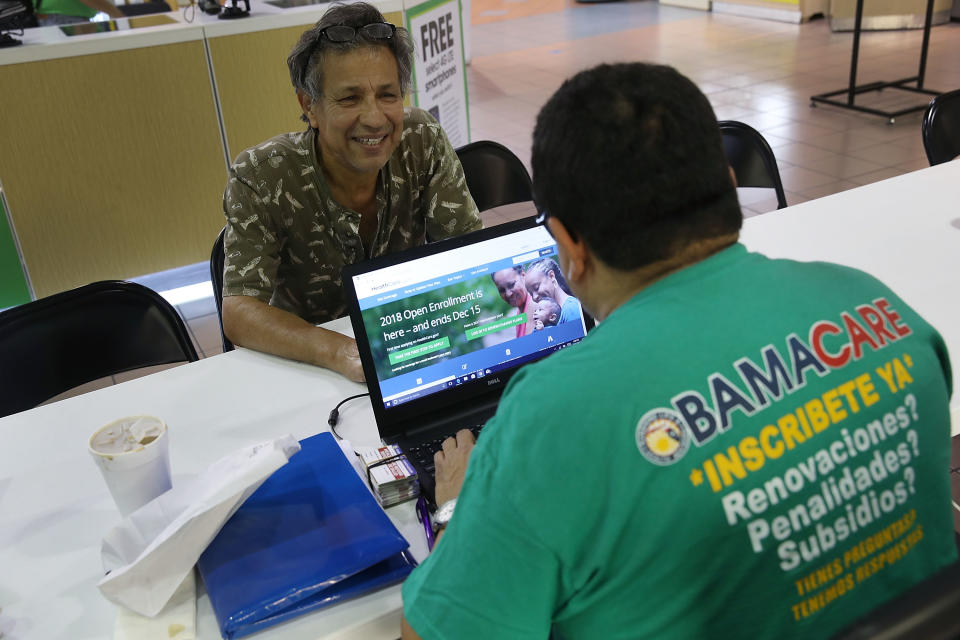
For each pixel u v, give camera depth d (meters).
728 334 0.69
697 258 0.73
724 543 0.66
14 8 3.30
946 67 6.06
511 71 7.04
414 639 0.76
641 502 0.65
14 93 3.27
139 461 1.07
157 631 0.95
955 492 2.17
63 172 3.45
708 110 0.70
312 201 1.76
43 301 1.70
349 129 1.62
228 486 0.97
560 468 0.66
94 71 3.35
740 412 0.67
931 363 0.76
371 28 1.58
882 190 2.14
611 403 0.66
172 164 3.62
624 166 0.68
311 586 0.96
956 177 2.19
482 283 1.34
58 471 1.33
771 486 0.67
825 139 4.93
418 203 1.91
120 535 1.02
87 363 1.74
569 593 0.69
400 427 1.30
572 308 1.41
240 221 1.71
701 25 8.20
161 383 1.56
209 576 0.98
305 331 1.59
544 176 0.73
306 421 1.40
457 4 4.12
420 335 1.31
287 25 3.59
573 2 9.91
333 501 1.09
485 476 0.70
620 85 0.69
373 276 1.28
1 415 1.63
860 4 5.07
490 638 0.70
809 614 0.71
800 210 2.06
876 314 0.75
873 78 5.98
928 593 0.55
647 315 0.71
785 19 7.99
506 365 1.37
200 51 3.49
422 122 1.86
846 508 0.71
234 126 3.66
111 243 3.65
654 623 0.68
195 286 3.91
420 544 1.08
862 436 0.71
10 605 1.04
